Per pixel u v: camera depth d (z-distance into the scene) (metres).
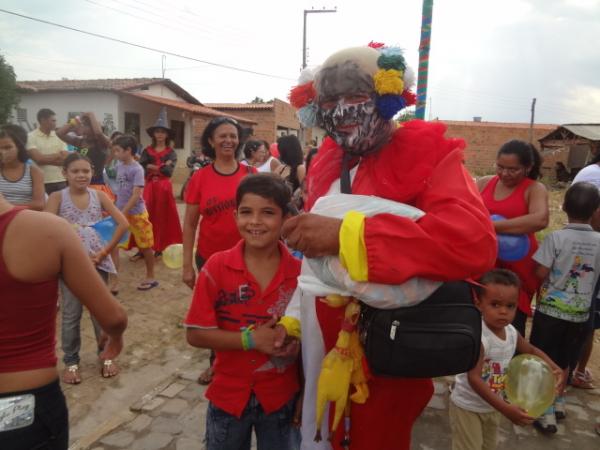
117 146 5.71
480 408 2.46
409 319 1.53
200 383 3.61
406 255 1.45
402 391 1.77
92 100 16.58
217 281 1.98
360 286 1.50
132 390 3.60
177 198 14.82
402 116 1.98
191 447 2.86
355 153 1.77
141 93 17.44
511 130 28.12
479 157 28.58
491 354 2.44
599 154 4.12
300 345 1.98
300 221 1.57
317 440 1.72
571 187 3.20
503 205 3.17
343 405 1.67
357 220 1.49
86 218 3.85
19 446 1.47
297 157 4.28
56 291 1.56
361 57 1.69
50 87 16.98
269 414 2.01
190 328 1.97
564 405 3.46
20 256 1.42
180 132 19.58
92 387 3.62
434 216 1.48
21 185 4.44
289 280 2.00
